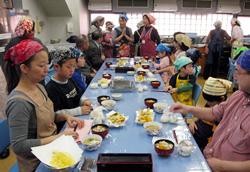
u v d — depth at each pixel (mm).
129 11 6086
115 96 1815
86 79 2965
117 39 4711
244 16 6488
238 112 1096
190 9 6156
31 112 1095
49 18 5098
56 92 1552
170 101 1792
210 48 5449
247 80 980
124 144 1143
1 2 3053
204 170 942
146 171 909
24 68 1047
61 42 4973
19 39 2412
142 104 1725
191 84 2213
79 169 946
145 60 3691
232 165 1027
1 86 2518
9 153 2314
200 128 1854
